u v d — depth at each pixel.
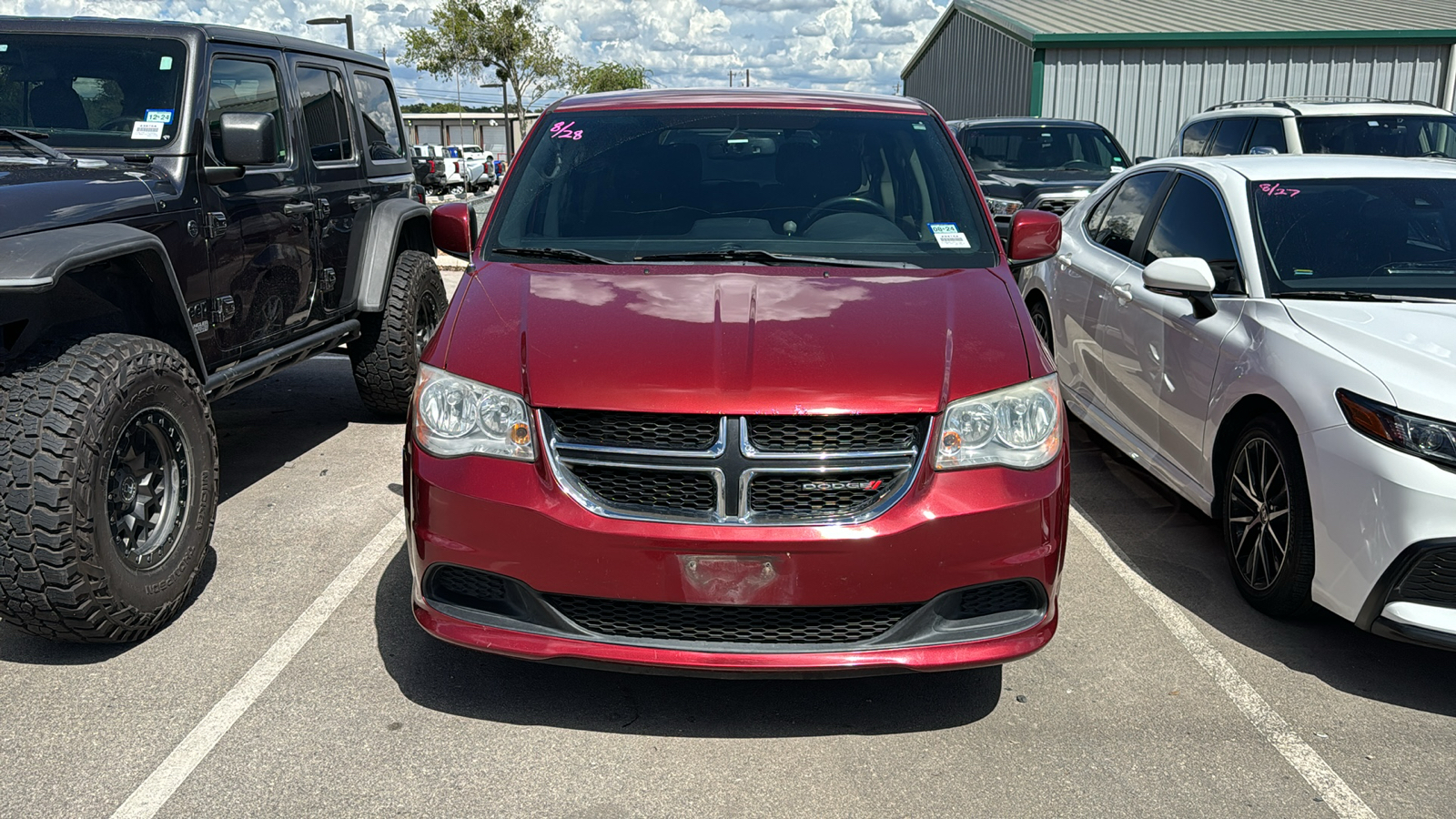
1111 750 2.89
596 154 3.96
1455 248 4.00
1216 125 10.29
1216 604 3.81
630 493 2.72
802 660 2.72
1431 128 9.11
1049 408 2.87
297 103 5.09
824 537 2.65
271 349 4.77
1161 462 4.44
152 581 3.38
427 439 2.87
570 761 2.81
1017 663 3.38
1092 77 17.27
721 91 4.37
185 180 4.07
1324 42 16.91
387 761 2.79
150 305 3.74
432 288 6.22
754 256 3.49
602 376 2.77
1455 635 3.01
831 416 2.69
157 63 4.22
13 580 3.06
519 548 2.73
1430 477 2.99
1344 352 3.37
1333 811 2.64
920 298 3.17
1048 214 3.83
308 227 5.05
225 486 4.96
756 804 2.64
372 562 4.07
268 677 3.21
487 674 3.25
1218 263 4.21
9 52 4.22
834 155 3.93
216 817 2.55
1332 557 3.26
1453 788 2.74
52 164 3.79
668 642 2.76
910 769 2.80
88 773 2.72
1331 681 3.28
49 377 3.12
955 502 2.71
